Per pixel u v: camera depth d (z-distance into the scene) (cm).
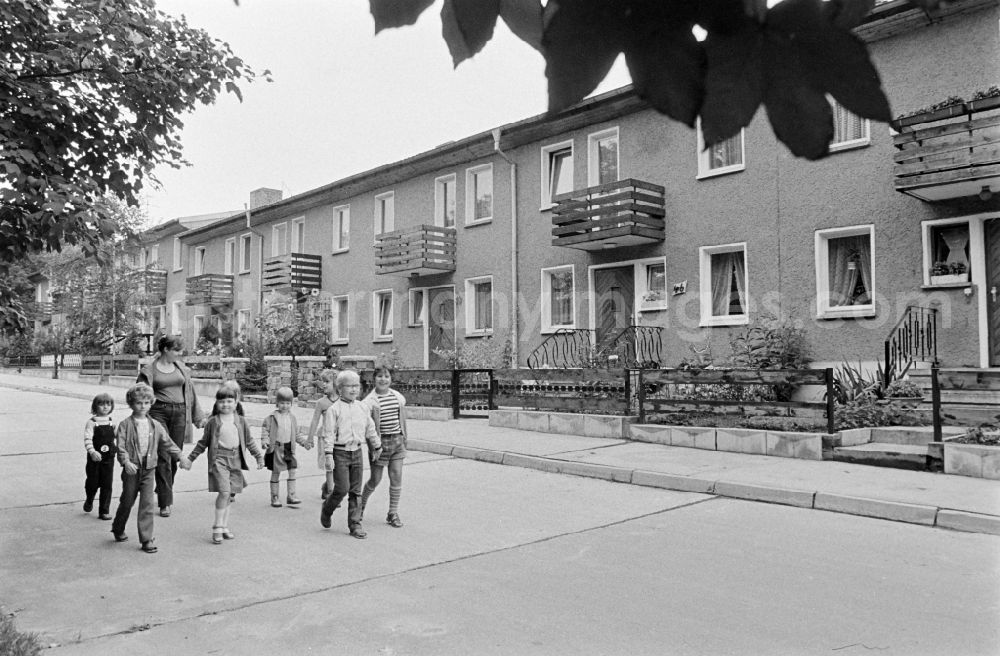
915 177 1170
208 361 2716
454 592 545
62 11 596
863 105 74
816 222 1405
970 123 1106
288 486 866
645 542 678
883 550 640
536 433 1382
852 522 746
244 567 614
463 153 2109
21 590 555
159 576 590
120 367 3259
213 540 695
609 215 1642
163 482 786
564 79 78
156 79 628
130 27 615
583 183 1828
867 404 1186
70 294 3541
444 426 1505
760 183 1490
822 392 1348
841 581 555
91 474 816
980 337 1215
